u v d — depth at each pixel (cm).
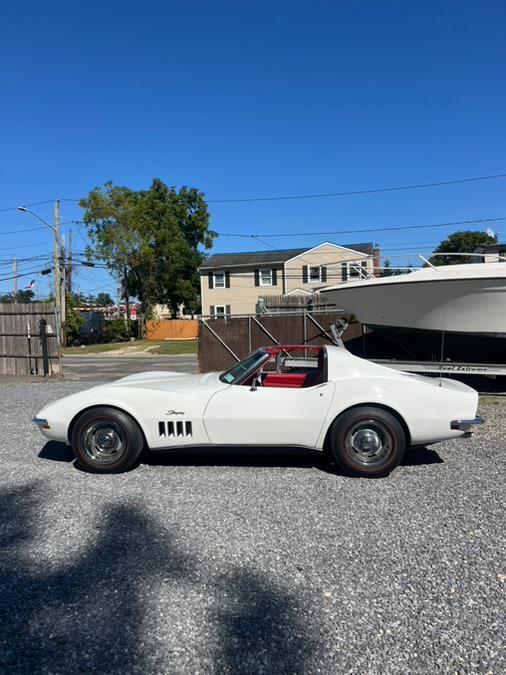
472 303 846
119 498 391
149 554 299
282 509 368
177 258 4309
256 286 3616
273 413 438
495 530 332
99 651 213
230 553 300
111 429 450
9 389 1016
